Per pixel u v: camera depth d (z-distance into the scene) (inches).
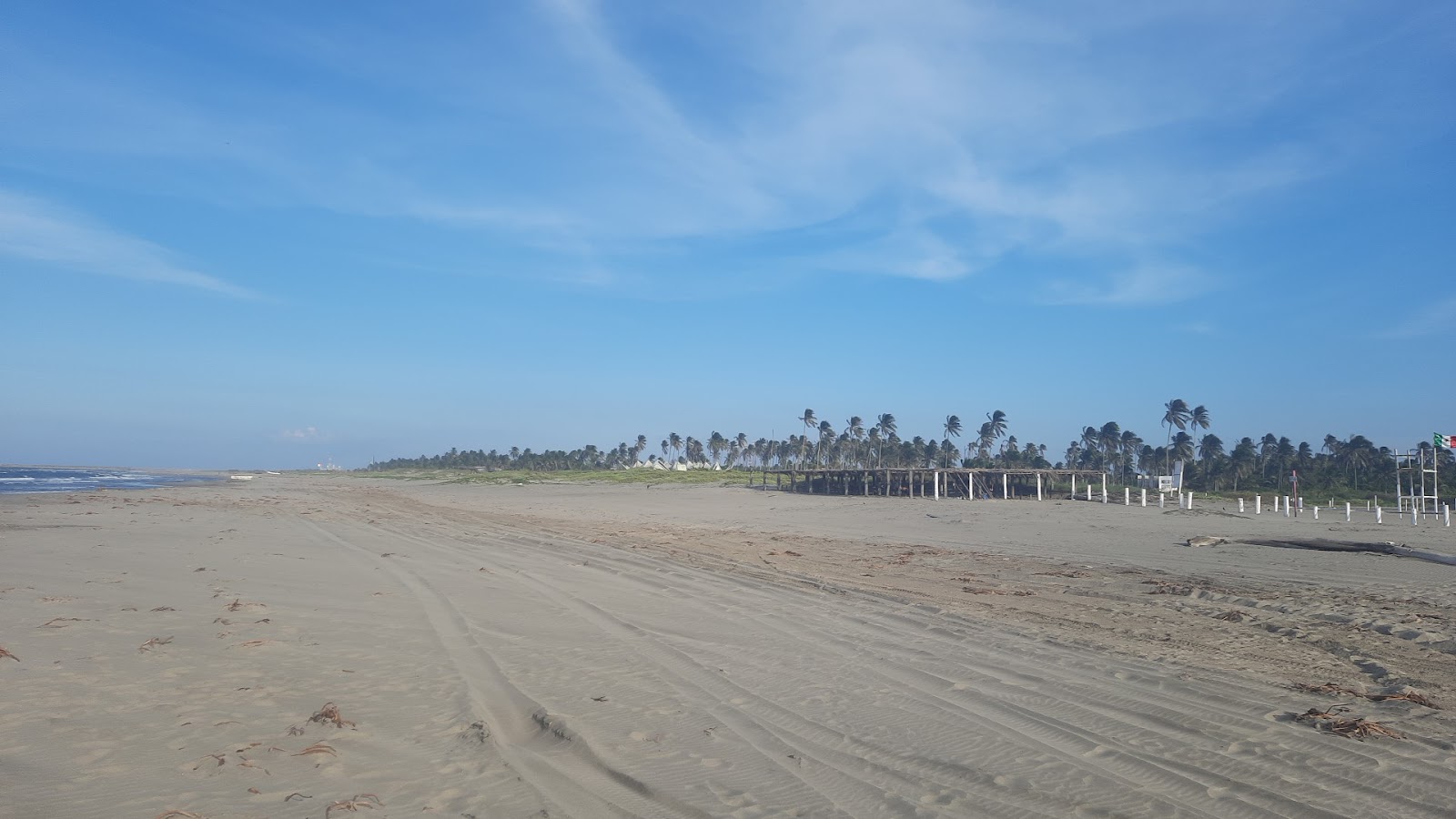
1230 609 518.9
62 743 229.1
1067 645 396.8
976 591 590.2
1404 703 299.3
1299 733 262.5
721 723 267.9
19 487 2536.9
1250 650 395.5
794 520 1407.5
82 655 324.8
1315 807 203.6
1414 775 225.5
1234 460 3235.7
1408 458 1663.4
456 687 302.4
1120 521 1344.7
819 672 337.1
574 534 1010.7
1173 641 415.5
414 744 241.4
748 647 381.7
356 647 359.9
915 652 375.6
